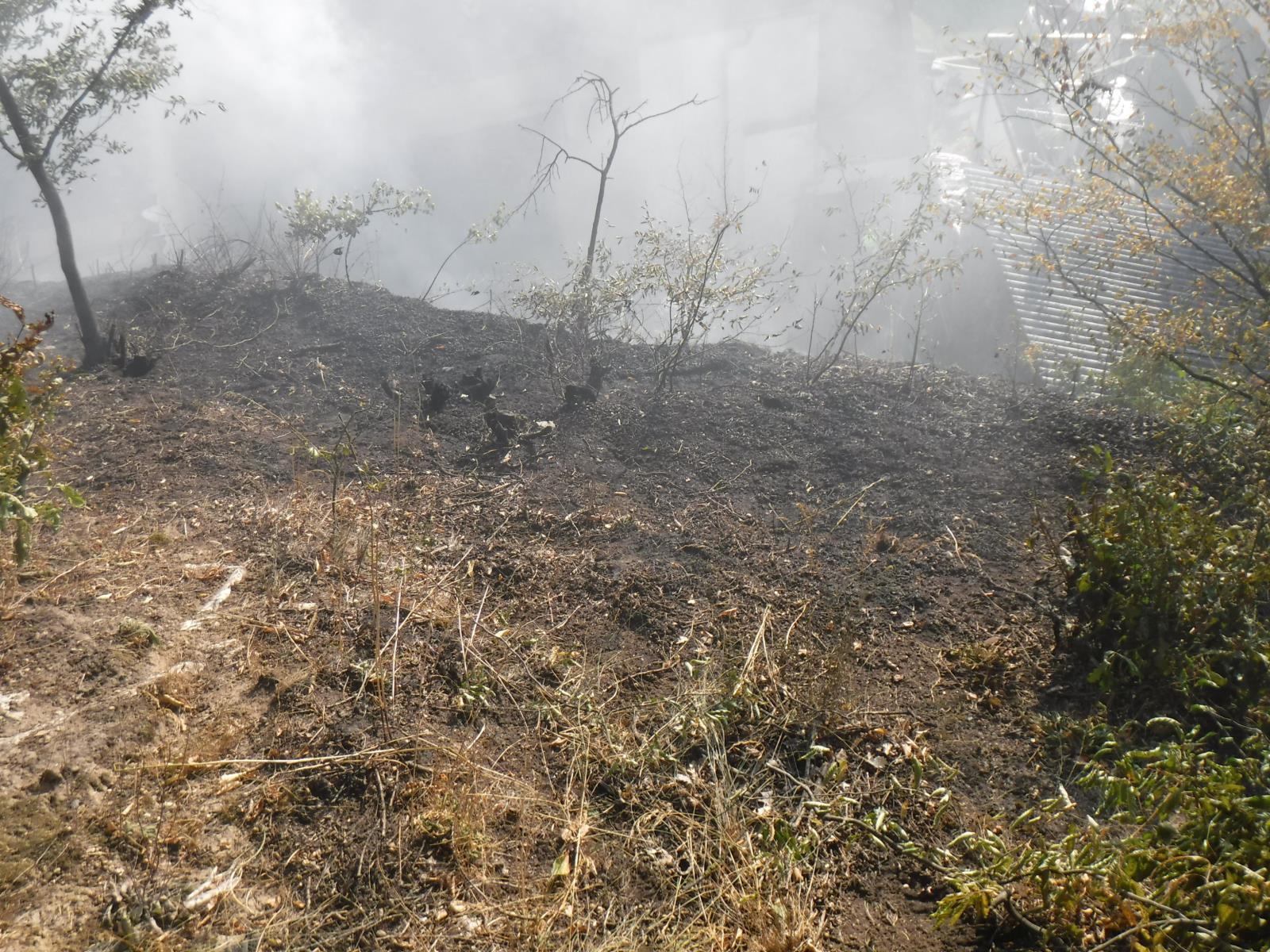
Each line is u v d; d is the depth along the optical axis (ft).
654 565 12.73
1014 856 7.99
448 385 18.69
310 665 10.11
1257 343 19.63
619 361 20.68
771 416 17.83
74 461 14.66
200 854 7.78
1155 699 9.93
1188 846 7.17
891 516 14.14
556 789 8.82
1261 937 6.67
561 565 12.61
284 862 7.79
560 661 10.57
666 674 10.52
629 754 9.17
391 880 7.69
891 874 8.05
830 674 10.28
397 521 13.55
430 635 10.85
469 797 8.50
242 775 8.54
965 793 8.95
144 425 16.10
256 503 13.65
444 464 15.58
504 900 7.60
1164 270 32.22
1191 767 7.82
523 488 14.85
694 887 7.79
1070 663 10.66
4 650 9.65
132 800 8.14
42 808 7.92
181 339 20.38
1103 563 10.59
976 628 11.38
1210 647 10.09
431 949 7.15
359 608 11.23
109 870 7.52
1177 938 6.97
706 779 9.01
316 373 18.99
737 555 13.05
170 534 12.59
